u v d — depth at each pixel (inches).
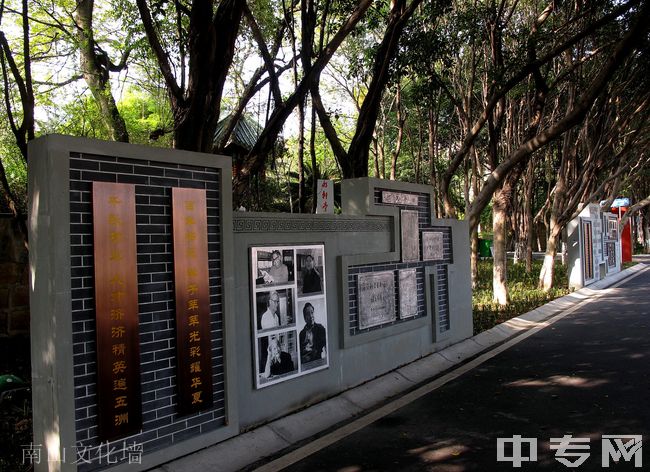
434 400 245.8
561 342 369.1
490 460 176.6
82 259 150.3
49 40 408.8
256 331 204.1
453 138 852.0
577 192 668.7
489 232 1695.4
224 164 190.1
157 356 167.5
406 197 307.9
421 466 173.5
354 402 240.2
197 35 230.5
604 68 340.8
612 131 684.7
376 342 274.5
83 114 405.4
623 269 965.8
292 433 203.8
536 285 713.0
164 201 171.5
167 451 167.5
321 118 373.1
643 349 334.3
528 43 399.2
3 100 387.9
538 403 235.1
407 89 703.1
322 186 306.2
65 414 143.2
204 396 180.1
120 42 402.9
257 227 208.7
